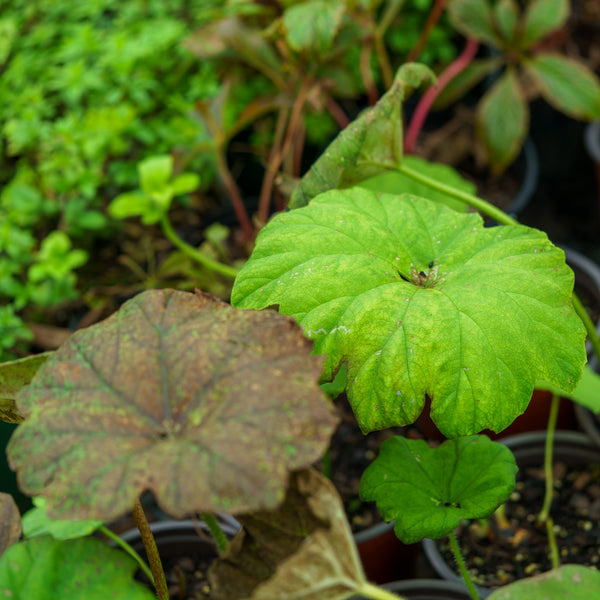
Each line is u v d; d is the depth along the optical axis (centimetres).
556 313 55
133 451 48
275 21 81
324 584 48
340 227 58
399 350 55
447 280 57
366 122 62
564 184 125
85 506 47
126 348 51
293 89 87
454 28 122
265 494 46
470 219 60
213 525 62
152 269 97
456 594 68
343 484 81
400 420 54
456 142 118
